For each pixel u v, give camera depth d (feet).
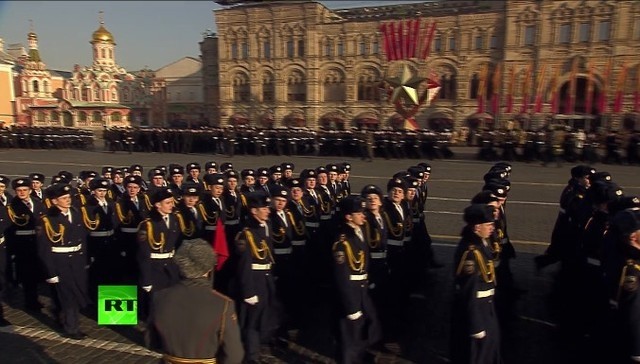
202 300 10.74
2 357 20.30
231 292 20.81
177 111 231.91
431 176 72.64
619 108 134.10
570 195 27.96
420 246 28.45
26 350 20.94
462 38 155.63
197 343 10.56
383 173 75.97
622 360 15.76
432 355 20.48
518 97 150.00
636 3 133.39
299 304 23.07
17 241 25.61
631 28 135.13
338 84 174.91
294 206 24.34
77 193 30.09
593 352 19.04
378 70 167.73
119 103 226.79
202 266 11.02
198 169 37.37
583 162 86.17
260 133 107.34
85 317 24.50
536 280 29.04
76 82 220.43
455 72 158.51
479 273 16.60
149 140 117.39
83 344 21.52
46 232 21.79
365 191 21.25
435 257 33.86
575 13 140.46
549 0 142.20
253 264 20.03
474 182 66.85
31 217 26.08
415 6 184.03
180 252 11.28
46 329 23.16
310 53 173.78
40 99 212.64
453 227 42.09
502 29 150.61
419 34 160.04
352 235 18.85
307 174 29.60
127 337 22.16
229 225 28.84
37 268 25.32
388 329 20.88
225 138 107.65
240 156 105.50
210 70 213.46
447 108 160.45
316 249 27.63
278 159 98.43
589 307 20.48
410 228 24.47
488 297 16.78
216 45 209.97
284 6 174.60
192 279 10.96
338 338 18.84
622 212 16.01
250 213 20.65
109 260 27.37
